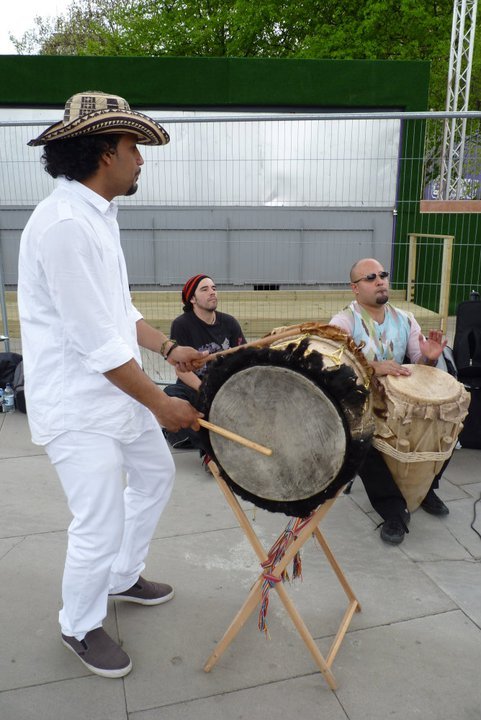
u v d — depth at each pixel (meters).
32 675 2.09
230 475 1.85
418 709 1.94
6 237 7.84
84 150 1.79
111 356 1.76
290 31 16.64
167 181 8.00
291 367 1.68
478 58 12.85
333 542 2.94
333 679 2.02
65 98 7.84
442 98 14.78
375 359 3.19
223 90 7.91
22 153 7.70
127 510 2.30
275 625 2.34
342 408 1.65
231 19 16.55
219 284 8.34
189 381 2.37
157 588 2.47
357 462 1.68
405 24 14.31
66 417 1.88
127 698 1.99
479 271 8.10
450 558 2.81
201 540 2.95
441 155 9.53
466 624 2.35
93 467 1.91
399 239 8.29
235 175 8.03
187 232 8.13
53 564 2.73
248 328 6.81
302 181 8.07
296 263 8.27
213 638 2.27
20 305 1.92
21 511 3.22
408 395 2.55
